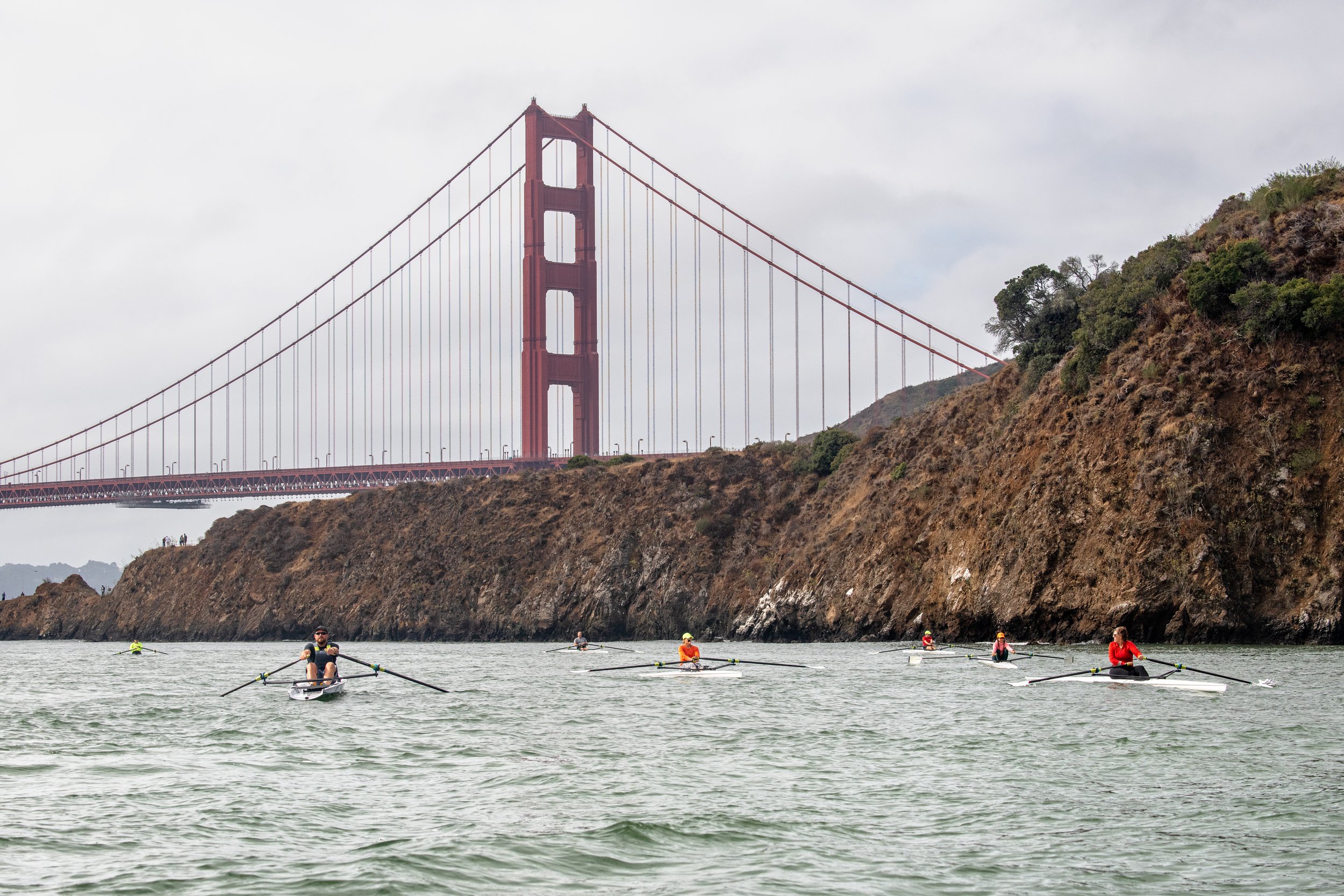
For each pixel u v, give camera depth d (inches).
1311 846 659.4
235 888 598.9
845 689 1593.3
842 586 3400.6
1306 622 2346.2
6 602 6309.1
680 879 612.7
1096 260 3366.1
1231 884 593.0
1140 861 634.8
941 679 1726.1
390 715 1318.9
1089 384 2866.6
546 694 1578.5
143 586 5708.7
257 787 867.4
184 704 1505.9
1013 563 2760.8
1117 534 2554.1
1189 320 2741.1
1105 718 1202.6
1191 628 2418.8
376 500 5196.9
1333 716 1174.3
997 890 588.1
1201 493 2491.4
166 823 743.1
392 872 622.8
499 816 757.9
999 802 786.8
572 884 605.6
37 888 601.3
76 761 1006.4
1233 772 875.4
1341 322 2549.2
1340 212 2691.9
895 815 751.1
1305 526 2433.6
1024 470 2886.3
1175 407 2600.9
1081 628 2564.0
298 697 1513.3
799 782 869.2
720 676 1867.6
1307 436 2507.4
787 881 605.6
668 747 1051.9
